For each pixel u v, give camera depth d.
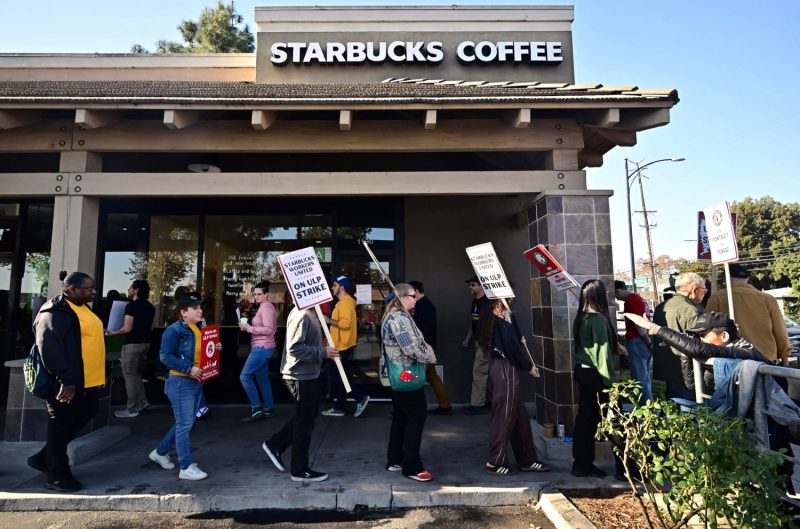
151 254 7.60
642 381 5.53
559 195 5.20
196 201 7.62
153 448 5.19
